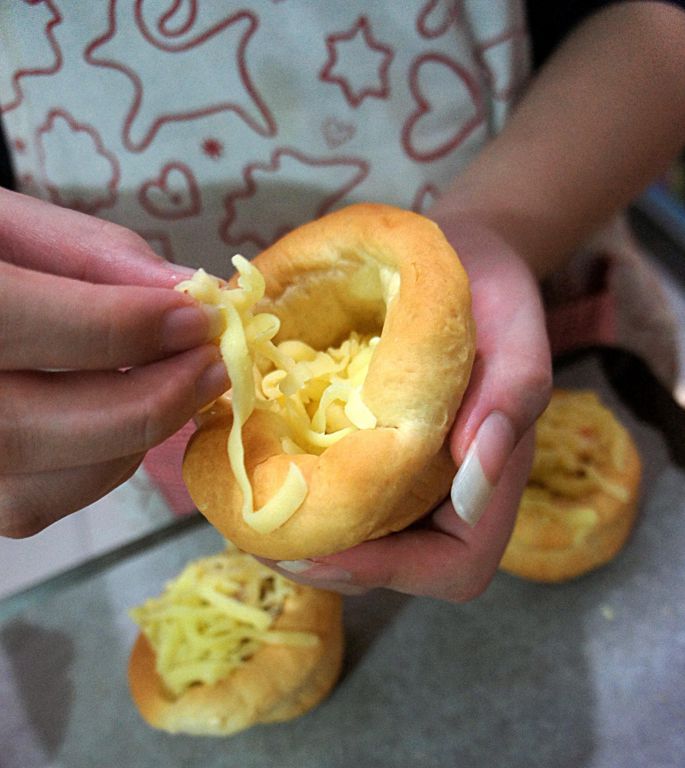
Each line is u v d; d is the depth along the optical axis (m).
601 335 0.38
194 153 0.28
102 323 0.13
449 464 0.19
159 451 0.21
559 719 0.26
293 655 0.27
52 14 0.24
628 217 0.63
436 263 0.17
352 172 0.29
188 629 0.27
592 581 0.30
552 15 0.31
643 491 0.32
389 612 0.30
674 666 0.27
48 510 0.17
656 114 0.28
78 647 0.30
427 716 0.27
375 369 0.16
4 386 0.14
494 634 0.29
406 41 0.27
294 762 0.27
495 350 0.19
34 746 0.28
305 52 0.26
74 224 0.16
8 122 0.28
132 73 0.26
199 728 0.26
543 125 0.28
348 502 0.15
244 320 0.16
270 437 0.16
